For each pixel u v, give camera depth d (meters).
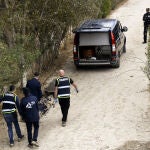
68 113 20.62
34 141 17.38
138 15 45.62
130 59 28.61
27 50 22.09
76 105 21.61
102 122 19.33
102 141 17.52
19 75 20.67
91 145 17.22
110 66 27.42
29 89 19.06
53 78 25.73
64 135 18.28
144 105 20.98
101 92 23.19
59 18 24.83
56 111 21.02
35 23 23.92
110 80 24.97
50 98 22.03
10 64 19.52
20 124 19.73
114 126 18.84
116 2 51.84
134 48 31.41
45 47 26.25
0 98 17.70
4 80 19.02
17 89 23.28
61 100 18.95
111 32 25.86
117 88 23.61
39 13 23.92
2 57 18.78
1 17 21.89
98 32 25.92
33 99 17.27
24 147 17.48
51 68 27.88
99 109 20.88
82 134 18.25
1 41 20.80
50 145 17.47
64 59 29.88
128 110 20.48
